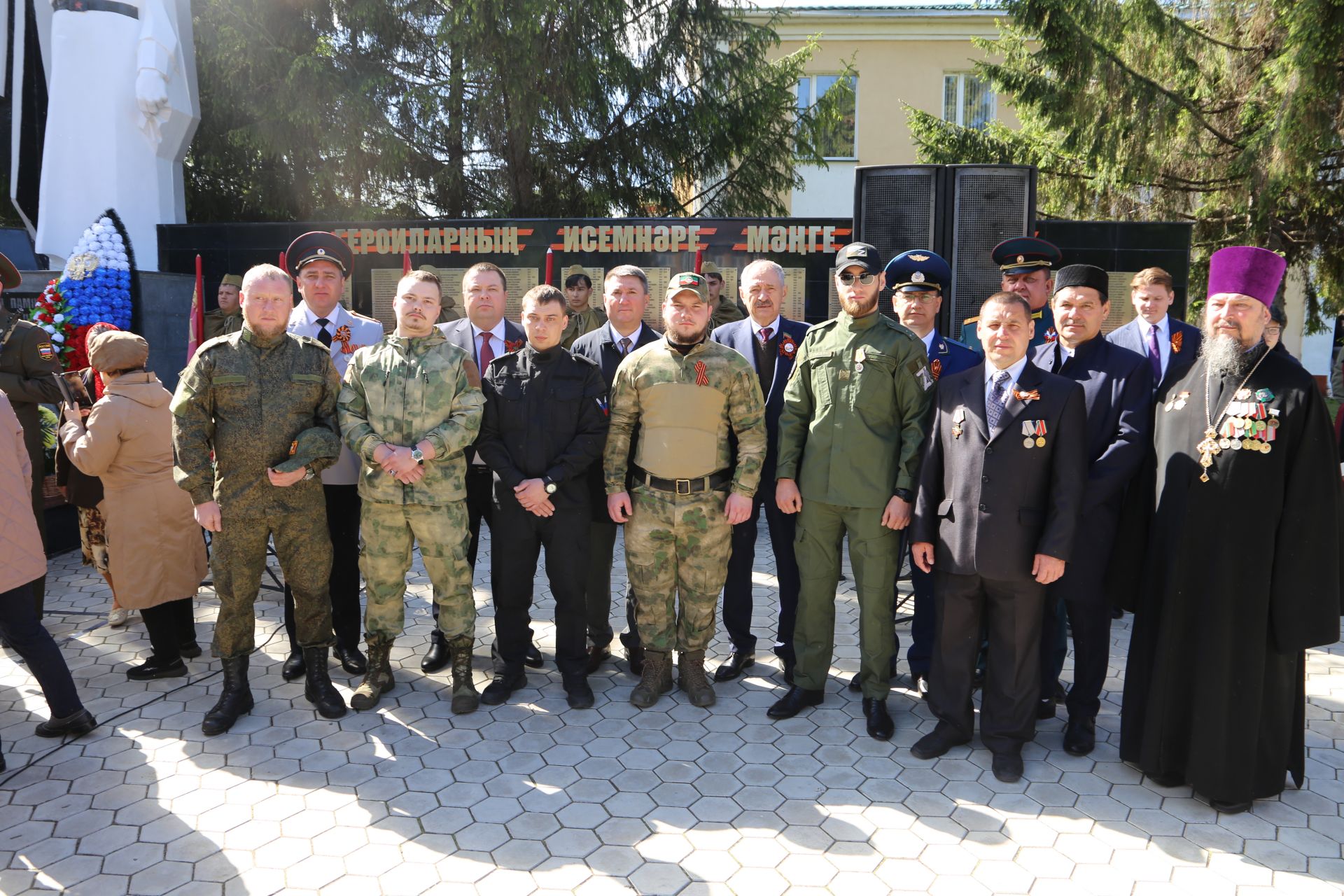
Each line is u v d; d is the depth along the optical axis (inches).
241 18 431.5
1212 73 412.2
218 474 146.5
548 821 121.8
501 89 441.7
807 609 153.4
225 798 127.3
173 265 349.7
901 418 149.3
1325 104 339.3
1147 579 134.0
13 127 382.0
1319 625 122.6
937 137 478.0
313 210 499.8
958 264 267.0
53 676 141.9
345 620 170.2
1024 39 443.5
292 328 175.5
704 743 144.5
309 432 145.9
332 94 436.5
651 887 107.8
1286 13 347.3
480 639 191.5
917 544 142.3
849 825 121.3
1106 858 114.2
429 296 150.6
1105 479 135.9
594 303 319.9
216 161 483.5
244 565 146.8
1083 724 142.9
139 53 349.1
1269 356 126.3
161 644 166.6
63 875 110.1
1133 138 392.2
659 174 488.4
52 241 353.4
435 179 473.1
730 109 477.7
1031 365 135.4
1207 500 125.1
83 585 224.2
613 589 224.7
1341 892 107.3
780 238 313.6
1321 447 122.0
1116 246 308.0
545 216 481.7
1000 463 132.6
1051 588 142.9
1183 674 127.7
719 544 155.3
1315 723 153.3
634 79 461.1
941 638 141.3
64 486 180.9
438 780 132.1
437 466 150.1
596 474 165.5
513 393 155.1
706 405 151.5
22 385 191.6
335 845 116.3
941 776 134.5
